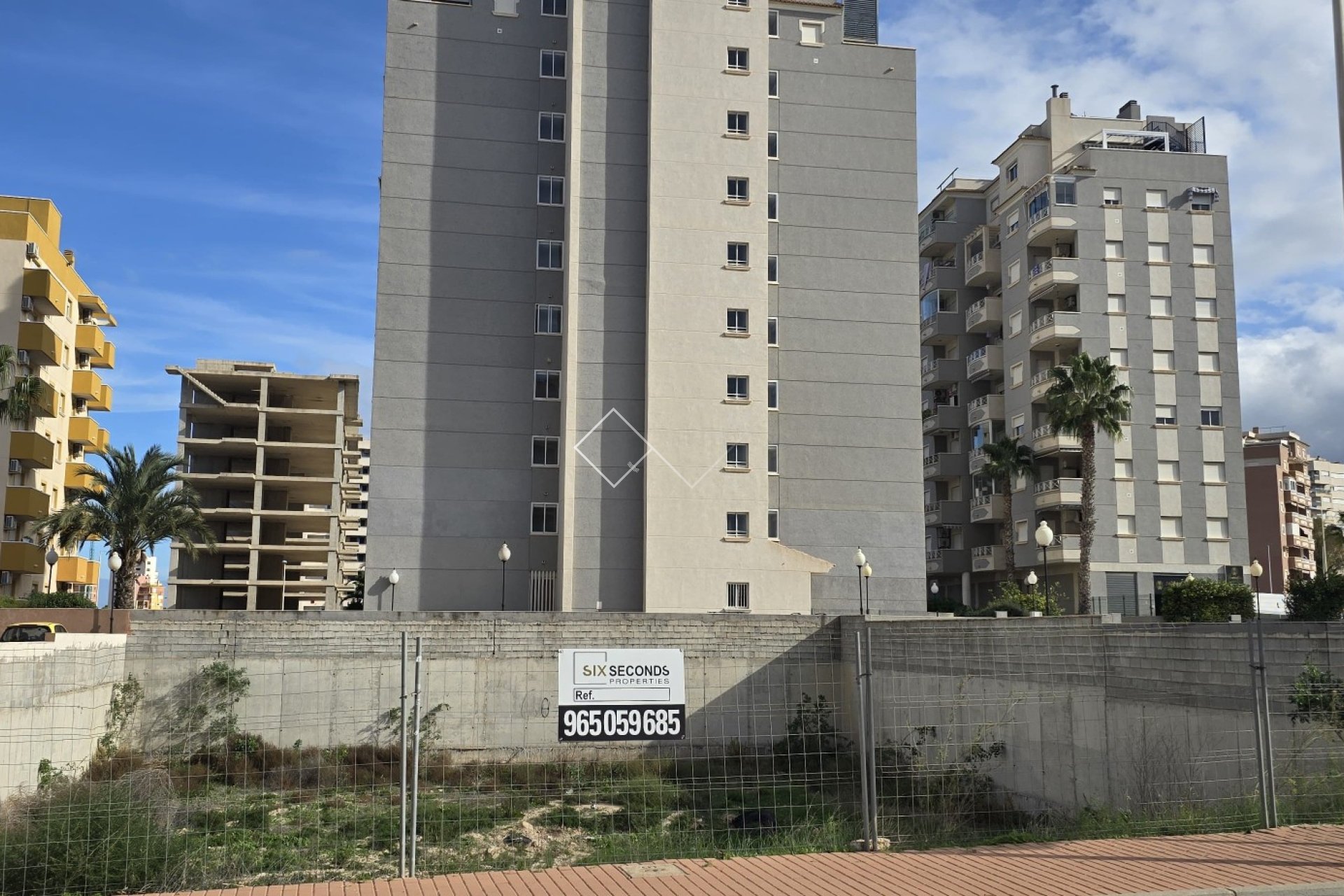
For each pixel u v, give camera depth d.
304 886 10.81
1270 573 87.06
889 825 16.30
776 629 32.97
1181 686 16.97
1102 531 55.94
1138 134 62.16
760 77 45.75
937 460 65.00
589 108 45.12
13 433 51.56
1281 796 13.89
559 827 18.48
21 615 32.50
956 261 67.44
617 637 32.41
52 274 55.38
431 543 43.09
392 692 31.08
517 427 44.28
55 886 11.03
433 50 45.56
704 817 18.91
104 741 26.52
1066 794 19.77
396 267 44.12
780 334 46.41
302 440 78.50
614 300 44.38
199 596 71.38
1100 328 57.62
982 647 23.03
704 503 43.19
